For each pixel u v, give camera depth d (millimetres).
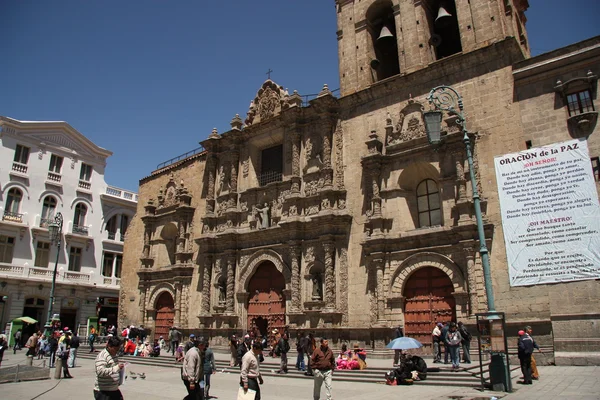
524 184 22484
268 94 35844
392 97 28594
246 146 36219
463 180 24031
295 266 29609
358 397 15500
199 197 38500
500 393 14719
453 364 19031
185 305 36469
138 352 32500
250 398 11133
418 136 26578
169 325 38156
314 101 31000
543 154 22266
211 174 37375
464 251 23234
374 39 32562
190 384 11859
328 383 13938
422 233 24844
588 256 20266
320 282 28828
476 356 21781
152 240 41406
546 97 22875
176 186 40906
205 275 35000
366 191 27859
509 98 23953
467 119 25062
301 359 22703
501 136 23750
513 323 21328
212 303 34500
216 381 20984
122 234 56125
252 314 32406
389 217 26562
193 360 12125
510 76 24203
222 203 36062
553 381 16062
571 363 19219
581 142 21406
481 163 24062
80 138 52938
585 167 21094
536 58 23594
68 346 23281
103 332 49625
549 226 21422
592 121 21344
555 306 20578
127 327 39375
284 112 32656
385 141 28031
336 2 33875
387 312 25297
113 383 9477
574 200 21062
